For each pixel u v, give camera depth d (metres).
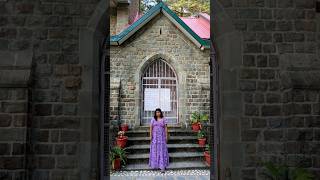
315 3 5.21
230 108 5.02
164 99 13.52
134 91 13.12
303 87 4.79
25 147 4.52
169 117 13.51
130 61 13.21
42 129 4.80
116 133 12.04
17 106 4.55
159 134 10.02
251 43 5.09
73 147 4.82
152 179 8.62
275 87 5.04
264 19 5.14
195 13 23.95
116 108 12.72
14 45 4.87
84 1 5.03
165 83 13.55
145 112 13.42
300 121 4.77
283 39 5.12
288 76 4.90
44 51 4.91
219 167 5.43
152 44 13.35
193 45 13.52
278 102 5.01
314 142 4.75
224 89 5.11
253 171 4.89
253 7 5.15
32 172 4.73
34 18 4.95
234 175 4.88
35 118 4.80
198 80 13.40
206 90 13.33
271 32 5.12
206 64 13.48
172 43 13.44
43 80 4.86
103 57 5.24
